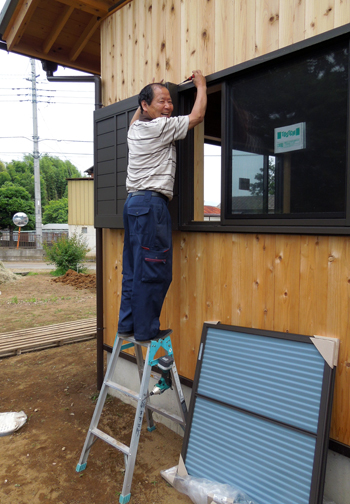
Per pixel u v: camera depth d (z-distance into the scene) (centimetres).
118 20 344
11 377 411
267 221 226
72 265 1399
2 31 398
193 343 281
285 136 219
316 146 205
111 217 330
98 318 369
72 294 953
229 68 240
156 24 302
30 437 291
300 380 196
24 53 421
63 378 406
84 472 249
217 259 260
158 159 228
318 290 206
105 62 365
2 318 692
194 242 276
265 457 197
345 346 196
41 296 923
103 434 240
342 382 197
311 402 189
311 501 174
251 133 237
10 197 2722
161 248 227
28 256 2142
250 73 235
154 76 308
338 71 194
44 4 351
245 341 226
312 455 181
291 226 214
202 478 215
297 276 215
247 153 239
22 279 1227
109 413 327
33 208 2858
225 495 197
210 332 245
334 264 199
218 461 215
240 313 247
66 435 294
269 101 226
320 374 189
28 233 2645
